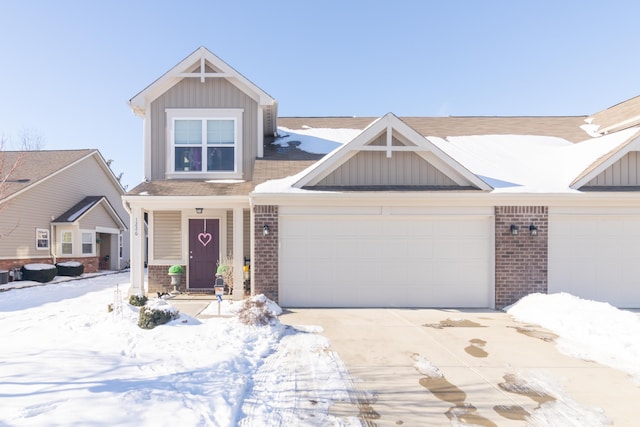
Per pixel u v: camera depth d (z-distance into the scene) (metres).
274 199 9.27
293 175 10.17
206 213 11.83
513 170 10.40
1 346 5.99
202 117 11.56
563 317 7.55
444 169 9.70
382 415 4.02
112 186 24.56
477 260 9.52
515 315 8.55
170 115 11.52
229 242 11.83
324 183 9.67
